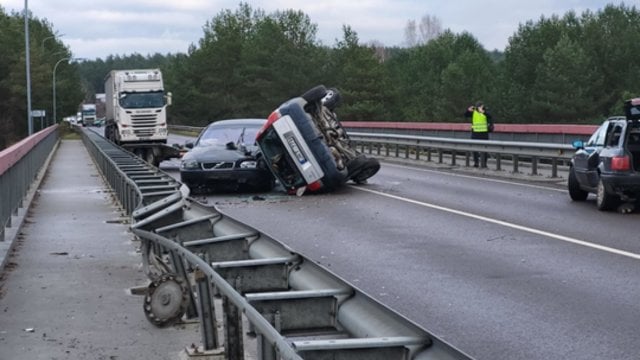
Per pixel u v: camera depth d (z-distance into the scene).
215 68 104.81
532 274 10.30
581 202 18.12
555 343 7.27
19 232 13.61
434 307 8.62
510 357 6.86
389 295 9.19
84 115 122.00
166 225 9.32
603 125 17.55
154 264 8.82
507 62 87.38
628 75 77.75
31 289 9.38
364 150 39.16
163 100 39.75
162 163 38.09
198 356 6.75
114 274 10.20
